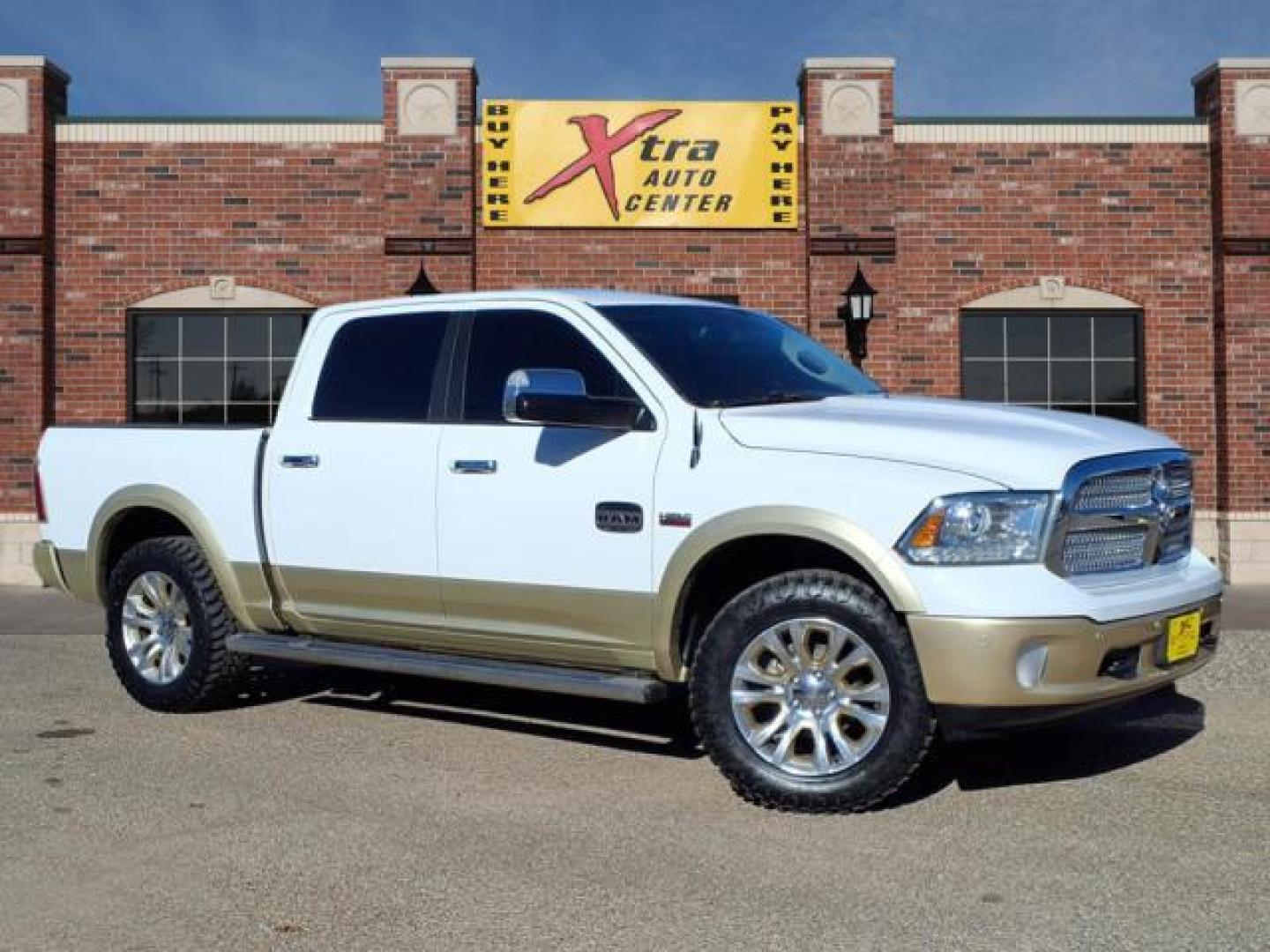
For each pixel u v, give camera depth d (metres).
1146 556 5.14
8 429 13.73
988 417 5.23
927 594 4.64
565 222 13.88
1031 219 13.95
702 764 5.68
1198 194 13.98
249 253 14.02
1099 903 3.96
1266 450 13.69
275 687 7.52
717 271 13.96
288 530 6.32
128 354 14.05
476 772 5.54
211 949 3.67
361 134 13.98
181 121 14.00
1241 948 3.60
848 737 5.01
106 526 7.08
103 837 4.69
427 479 5.86
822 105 13.71
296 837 4.66
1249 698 6.99
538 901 4.02
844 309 12.94
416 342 6.14
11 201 13.72
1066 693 4.64
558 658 5.64
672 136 13.89
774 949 3.63
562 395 5.23
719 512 5.05
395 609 6.05
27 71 13.69
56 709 6.97
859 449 4.91
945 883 4.14
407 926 3.82
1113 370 14.06
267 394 14.10
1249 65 13.65
